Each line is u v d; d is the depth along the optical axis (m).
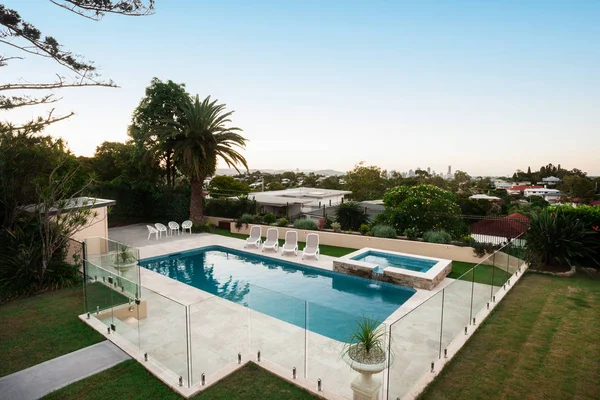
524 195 75.75
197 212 22.03
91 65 5.79
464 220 19.83
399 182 52.00
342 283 11.87
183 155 20.31
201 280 12.22
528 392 4.73
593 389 4.79
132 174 25.66
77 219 10.68
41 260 9.87
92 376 5.27
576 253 10.99
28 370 5.43
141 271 12.55
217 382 5.08
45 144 10.77
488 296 8.21
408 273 10.88
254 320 7.05
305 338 5.65
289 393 4.81
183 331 4.95
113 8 5.32
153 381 5.14
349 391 4.85
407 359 4.79
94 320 7.38
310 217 24.88
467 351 5.98
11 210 10.58
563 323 7.14
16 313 7.96
